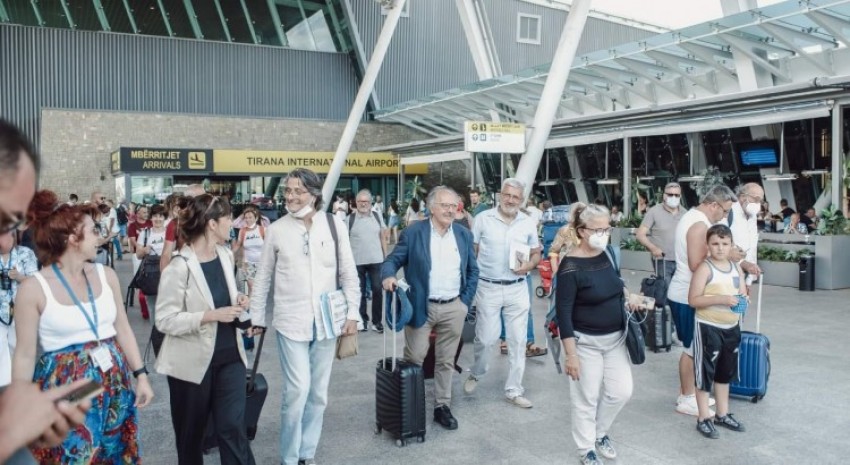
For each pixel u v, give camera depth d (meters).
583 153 24.66
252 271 7.57
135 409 3.12
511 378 5.58
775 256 13.15
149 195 24.27
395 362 4.75
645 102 19.38
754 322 8.99
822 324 8.82
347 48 29.73
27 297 2.83
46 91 24.67
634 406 5.46
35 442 1.06
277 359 7.20
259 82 27.98
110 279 3.11
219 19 27.36
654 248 7.23
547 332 4.95
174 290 3.53
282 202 25.41
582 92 21.23
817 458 4.31
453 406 5.50
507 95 21.69
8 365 3.68
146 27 26.17
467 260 5.09
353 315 4.18
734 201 5.56
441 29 31.62
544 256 11.42
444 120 27.33
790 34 13.84
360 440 4.74
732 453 4.41
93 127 24.84
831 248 12.16
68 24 25.03
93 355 2.90
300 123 28.42
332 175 21.95
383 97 30.25
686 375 5.22
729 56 15.77
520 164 10.99
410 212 14.19
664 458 4.35
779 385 5.95
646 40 15.47
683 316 5.22
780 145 18.03
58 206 2.98
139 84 25.94
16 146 1.00
